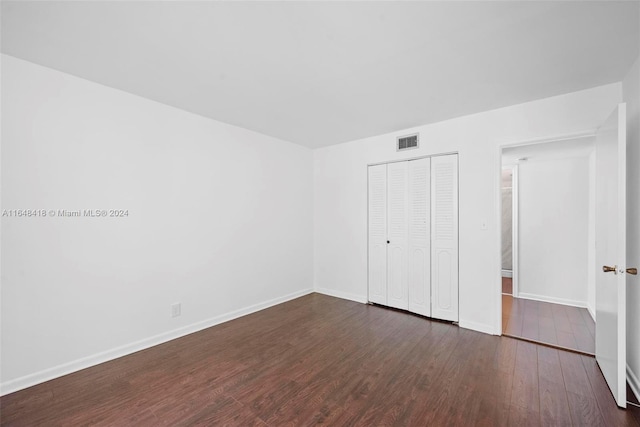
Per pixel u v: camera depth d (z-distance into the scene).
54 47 1.87
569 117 2.54
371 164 3.97
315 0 1.43
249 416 1.75
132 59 2.01
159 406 1.84
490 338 2.84
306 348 2.64
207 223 3.18
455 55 1.95
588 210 3.80
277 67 2.12
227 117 3.19
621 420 1.69
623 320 1.79
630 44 1.80
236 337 2.89
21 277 2.03
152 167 2.73
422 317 3.44
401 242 3.68
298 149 4.38
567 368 2.26
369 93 2.56
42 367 2.11
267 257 3.87
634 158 2.02
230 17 1.56
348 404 1.86
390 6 1.48
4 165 1.97
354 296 4.16
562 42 1.79
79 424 1.68
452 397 1.92
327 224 4.49
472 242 3.07
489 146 2.96
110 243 2.46
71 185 2.25
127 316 2.55
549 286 4.10
